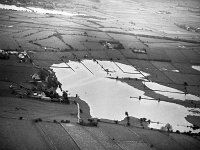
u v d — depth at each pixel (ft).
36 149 511.81
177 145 617.62
